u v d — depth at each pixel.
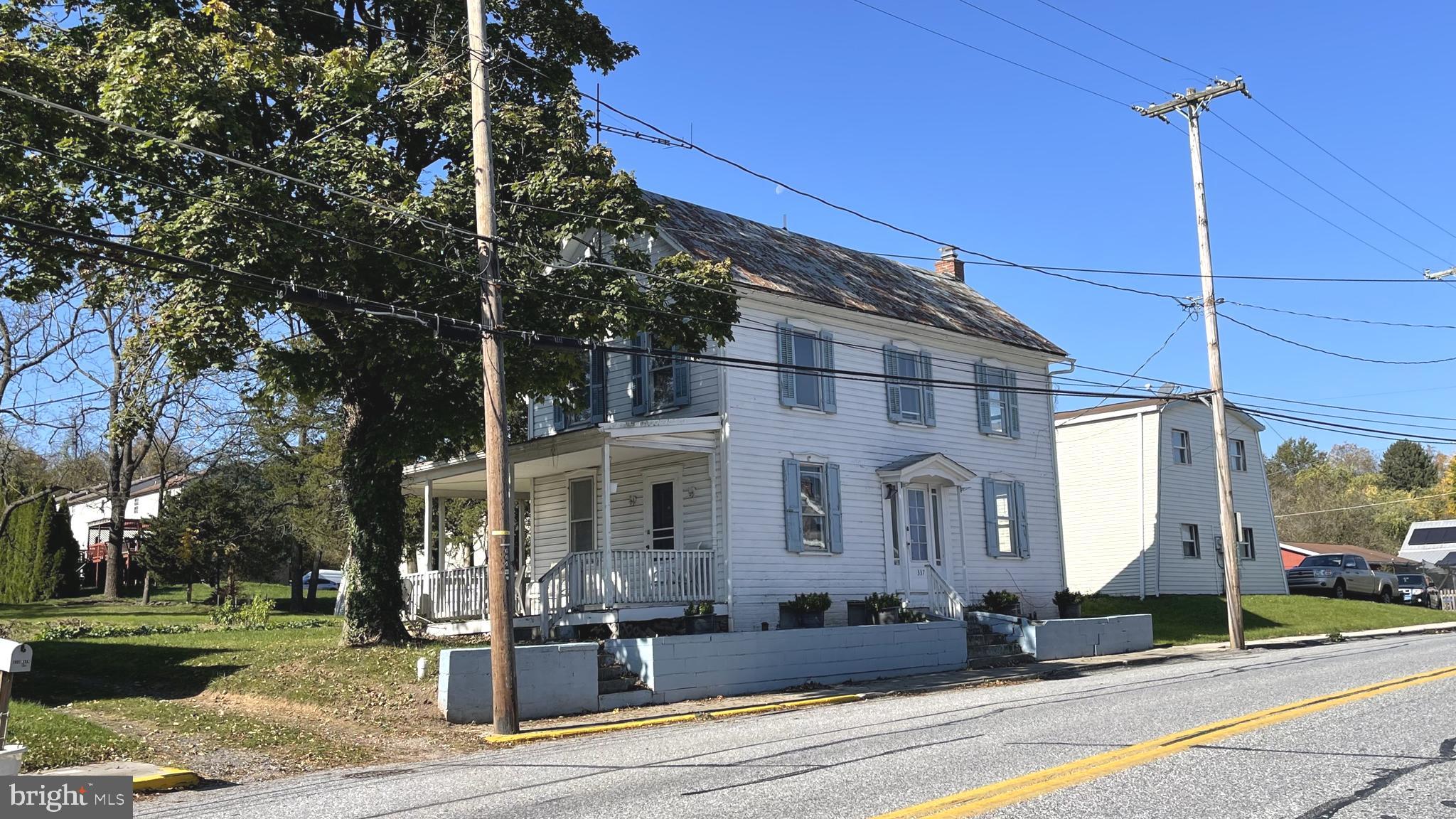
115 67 14.98
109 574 37.62
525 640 21.72
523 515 28.94
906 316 26.66
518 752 12.86
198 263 11.99
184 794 10.56
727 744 11.94
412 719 15.09
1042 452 30.44
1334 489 88.81
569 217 18.08
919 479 26.36
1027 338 30.58
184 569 36.19
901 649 21.98
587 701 16.67
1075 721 11.77
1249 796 7.49
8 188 15.45
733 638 19.06
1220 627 31.36
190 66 15.23
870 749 10.61
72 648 21.77
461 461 24.08
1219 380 26.52
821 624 22.66
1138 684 16.52
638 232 18.64
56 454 31.45
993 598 26.56
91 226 16.12
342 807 9.13
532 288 17.72
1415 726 10.38
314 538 36.28
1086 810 7.20
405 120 18.27
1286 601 37.22
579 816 7.93
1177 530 37.81
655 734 14.00
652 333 19.64
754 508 22.95
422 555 41.53
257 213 14.51
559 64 20.67
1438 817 6.84
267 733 13.89
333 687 16.66
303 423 35.84
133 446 39.47
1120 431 38.78
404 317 13.95
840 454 24.95
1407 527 86.44
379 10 20.23
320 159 16.69
